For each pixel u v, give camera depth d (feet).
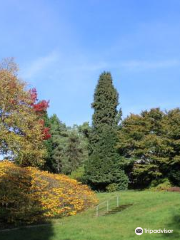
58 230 53.52
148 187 111.86
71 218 68.49
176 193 89.45
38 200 66.18
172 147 105.09
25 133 88.07
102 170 114.52
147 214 60.18
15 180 66.28
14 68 94.79
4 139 83.15
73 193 76.54
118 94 136.87
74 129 173.37
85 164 121.90
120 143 115.65
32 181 68.74
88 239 45.88
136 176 117.91
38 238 48.26
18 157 84.33
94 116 132.46
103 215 68.18
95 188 118.62
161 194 88.58
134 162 116.06
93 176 115.24
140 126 114.21
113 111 132.98
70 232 51.06
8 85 87.35
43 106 108.78
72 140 166.81
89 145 129.90
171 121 109.29
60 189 72.90
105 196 93.61
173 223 51.85
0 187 63.00
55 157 158.30
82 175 126.52
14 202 62.85
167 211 59.82
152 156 107.55
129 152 116.06
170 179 109.70
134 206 73.10
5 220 61.36
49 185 72.90
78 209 73.77
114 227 53.06
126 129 117.91
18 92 88.84
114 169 114.52
